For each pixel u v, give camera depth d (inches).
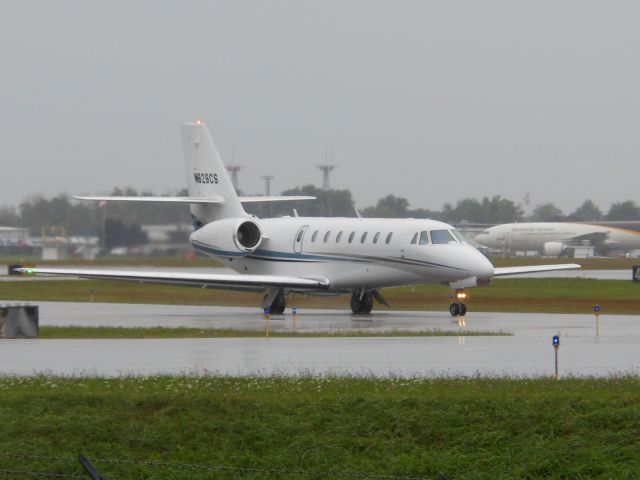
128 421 3117.6
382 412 3107.8
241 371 4097.0
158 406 3257.9
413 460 2765.7
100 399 3321.9
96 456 2851.9
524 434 2950.3
